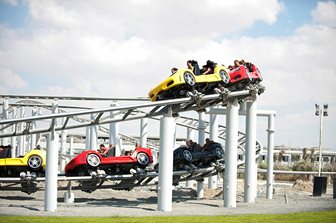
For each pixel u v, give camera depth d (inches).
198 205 890.7
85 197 1035.9
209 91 904.9
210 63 886.4
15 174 916.0
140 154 956.6
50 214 629.6
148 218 597.9
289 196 1216.8
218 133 1422.2
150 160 966.4
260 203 954.7
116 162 927.7
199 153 997.8
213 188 1339.8
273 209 788.0
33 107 1492.4
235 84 919.7
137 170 921.5
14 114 1594.5
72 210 701.9
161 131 764.6
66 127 830.5
